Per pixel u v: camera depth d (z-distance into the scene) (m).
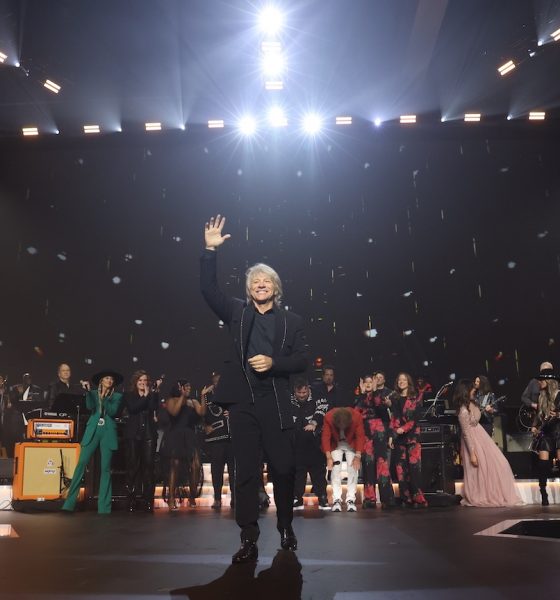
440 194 16.95
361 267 17.09
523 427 11.42
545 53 13.13
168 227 17.25
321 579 2.95
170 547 4.25
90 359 17.11
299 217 17.14
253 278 3.86
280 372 3.70
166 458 8.92
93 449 8.22
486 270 16.86
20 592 2.69
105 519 6.86
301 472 8.86
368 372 17.00
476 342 16.86
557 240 16.64
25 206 17.06
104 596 2.60
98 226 17.23
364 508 8.53
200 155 17.11
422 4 11.77
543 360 16.59
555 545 4.05
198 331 17.30
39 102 14.29
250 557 3.53
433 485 9.51
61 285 17.11
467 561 3.42
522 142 16.70
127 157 17.14
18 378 16.83
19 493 8.49
